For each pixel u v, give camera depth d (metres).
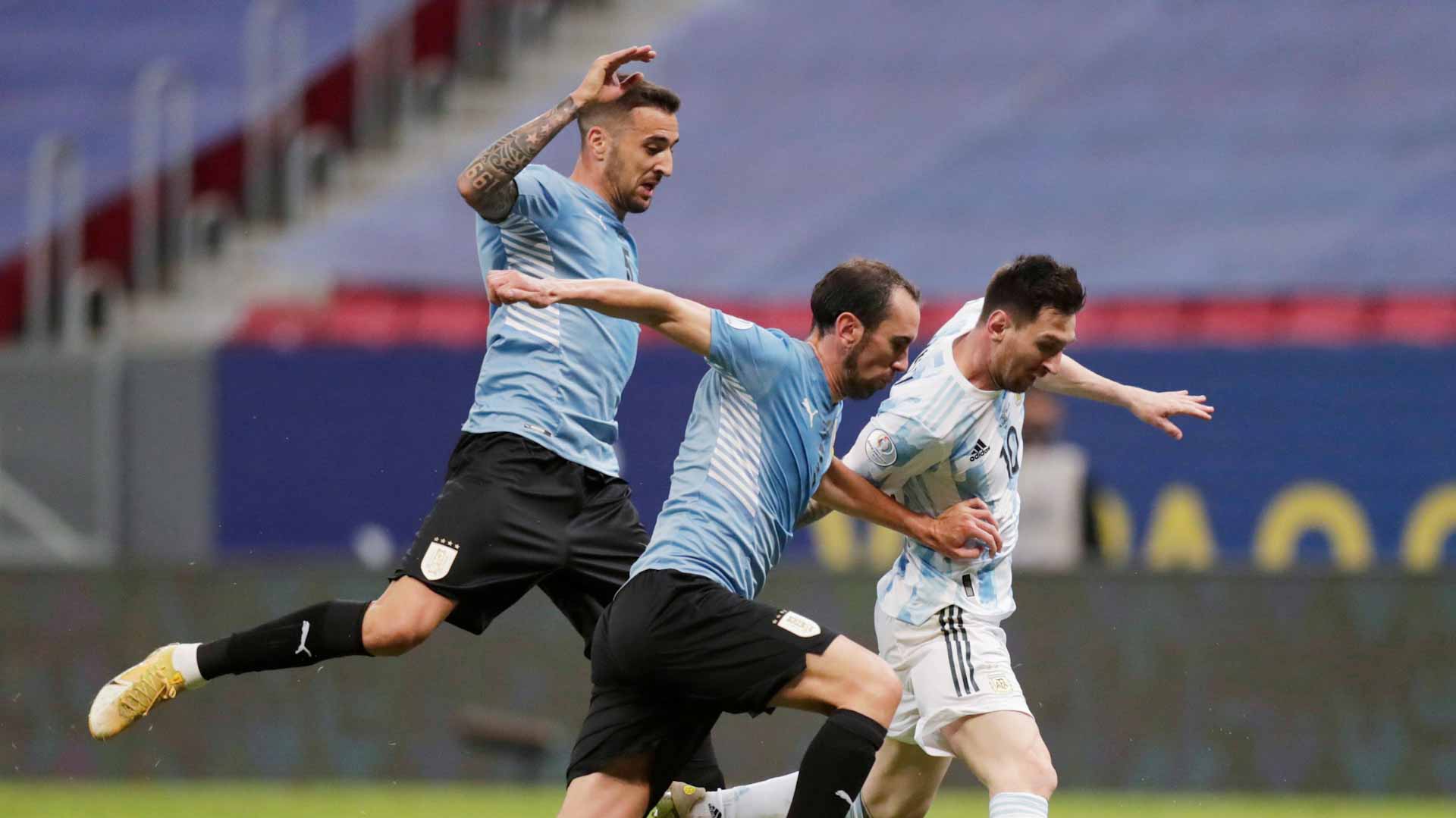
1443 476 38.59
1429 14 60.34
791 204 56.25
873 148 58.59
